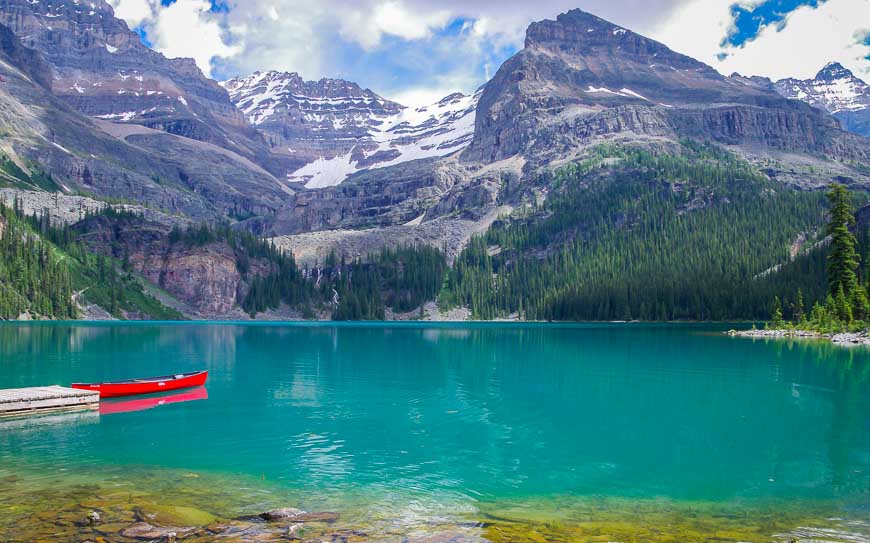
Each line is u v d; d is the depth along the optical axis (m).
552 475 31.84
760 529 23.94
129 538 21.80
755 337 143.88
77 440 39.25
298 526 23.56
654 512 26.12
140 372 74.25
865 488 29.72
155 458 34.81
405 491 29.00
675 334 159.38
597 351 105.94
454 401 54.47
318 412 49.44
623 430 42.66
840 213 148.62
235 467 32.97
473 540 22.31
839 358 91.06
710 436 40.91
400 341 137.00
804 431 42.28
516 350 109.31
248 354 100.31
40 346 107.69
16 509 25.09
